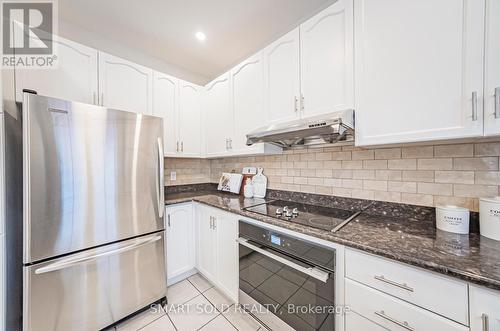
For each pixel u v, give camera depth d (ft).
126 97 5.72
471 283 2.11
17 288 3.80
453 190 3.53
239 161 7.69
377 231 3.36
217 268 5.72
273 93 5.05
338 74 3.84
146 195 4.92
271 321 4.21
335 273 3.18
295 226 3.69
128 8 4.99
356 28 3.59
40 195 3.50
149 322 4.72
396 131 3.16
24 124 3.36
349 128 3.59
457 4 2.64
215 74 8.63
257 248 4.31
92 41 5.92
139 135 4.78
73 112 3.83
